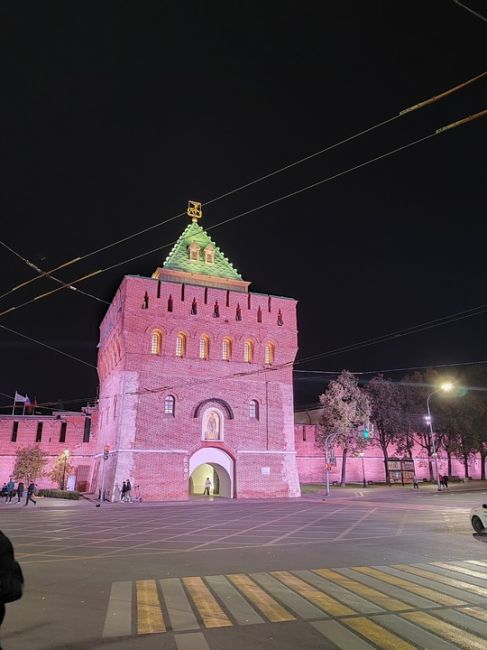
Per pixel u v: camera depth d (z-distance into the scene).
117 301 47.09
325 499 41.53
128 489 38.69
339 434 56.41
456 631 7.41
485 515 18.31
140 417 41.44
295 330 49.09
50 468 56.06
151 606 8.91
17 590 4.49
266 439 45.34
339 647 6.78
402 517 25.34
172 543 17.19
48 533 20.50
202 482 52.81
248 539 18.02
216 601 9.20
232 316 46.81
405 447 64.06
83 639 7.15
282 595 9.59
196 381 44.16
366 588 10.11
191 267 49.75
